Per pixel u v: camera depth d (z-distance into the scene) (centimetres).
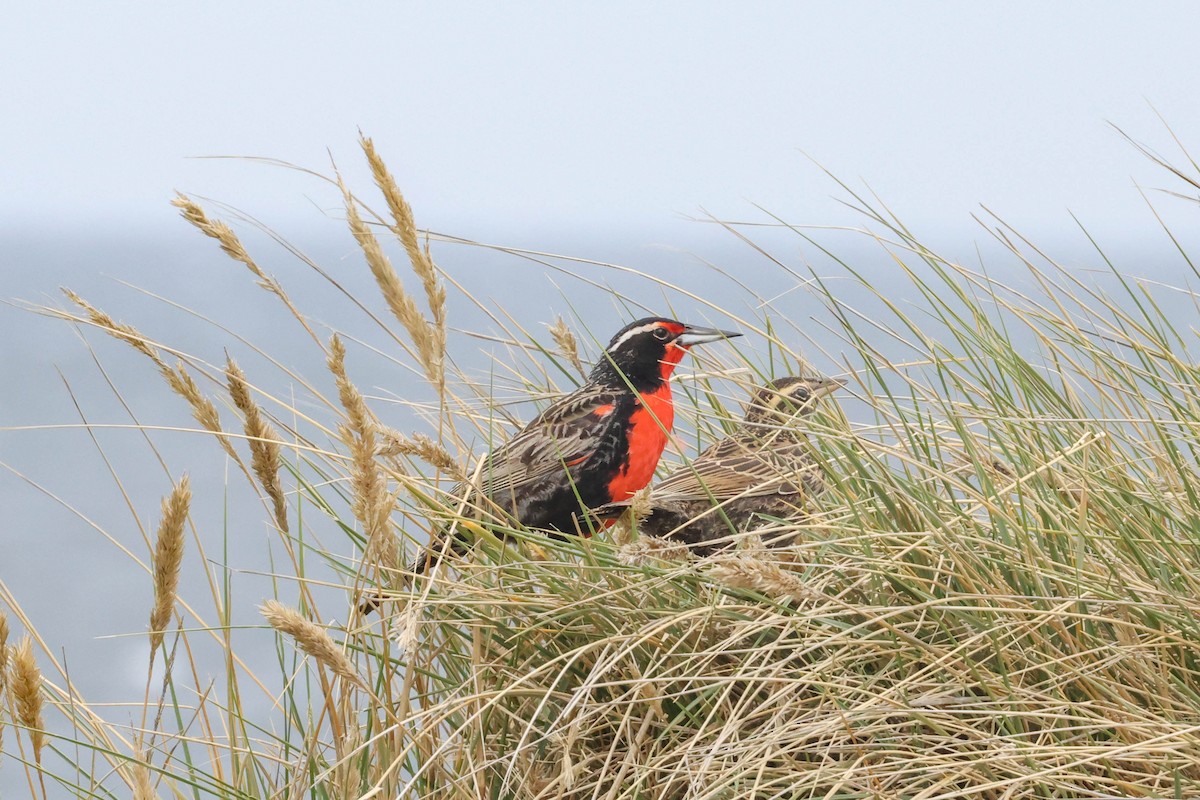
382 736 670
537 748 705
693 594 733
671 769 643
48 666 3719
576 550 746
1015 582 700
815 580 727
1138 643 650
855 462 761
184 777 654
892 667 665
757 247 894
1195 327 873
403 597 687
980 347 834
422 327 708
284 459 761
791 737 620
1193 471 764
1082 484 730
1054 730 601
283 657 695
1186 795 580
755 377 1029
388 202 698
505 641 730
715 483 953
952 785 601
